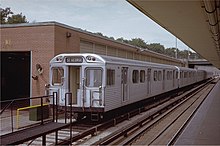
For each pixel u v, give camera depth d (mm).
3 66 23891
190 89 40781
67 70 13422
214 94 31984
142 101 19172
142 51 35344
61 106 13414
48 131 7777
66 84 13406
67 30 18188
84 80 12906
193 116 15883
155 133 11742
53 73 13750
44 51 17078
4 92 24094
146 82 18859
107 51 25719
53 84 13688
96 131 11430
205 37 15031
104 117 13766
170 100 24688
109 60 13375
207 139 10180
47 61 17016
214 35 11875
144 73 18516
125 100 15234
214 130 11805
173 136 10656
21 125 12617
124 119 14656
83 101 12883
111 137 10109
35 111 13852
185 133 11289
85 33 20578
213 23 9367
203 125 13008
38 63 17234
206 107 20188
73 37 18875
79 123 13375
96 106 12711
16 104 20297
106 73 12844
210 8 7547
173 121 14695
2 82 23875
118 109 15422
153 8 8836
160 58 45250
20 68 25328
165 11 9211
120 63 14547
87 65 12914
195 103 23906
